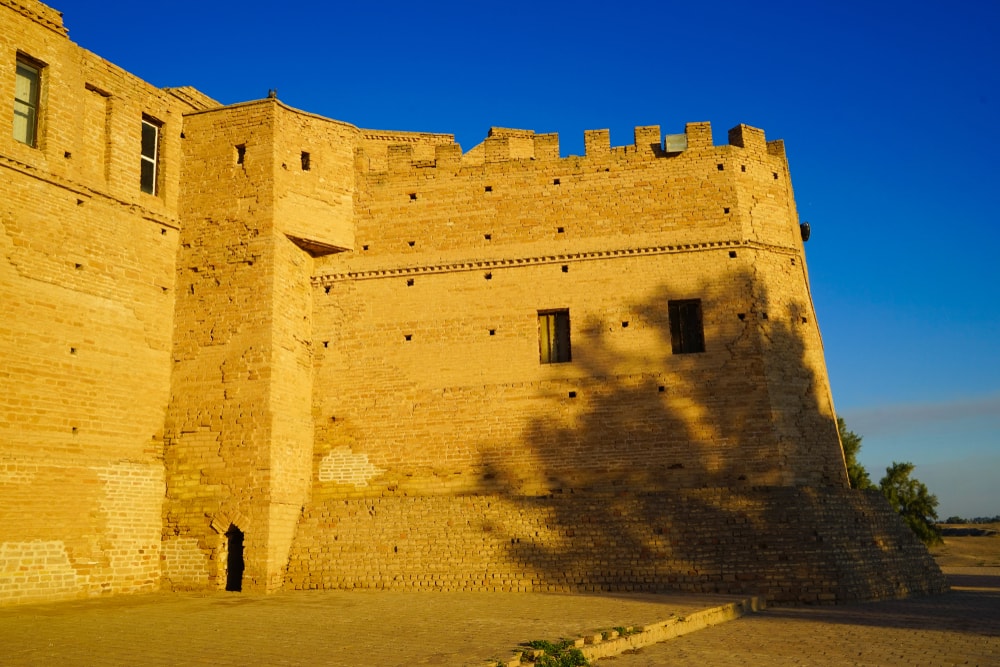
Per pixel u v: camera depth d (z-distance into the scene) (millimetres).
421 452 27969
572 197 29719
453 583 23766
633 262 28906
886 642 15852
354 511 26172
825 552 23438
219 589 24703
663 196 29453
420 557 24562
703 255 28797
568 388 27969
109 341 25234
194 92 31469
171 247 27875
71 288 24359
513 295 29016
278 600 21625
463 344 28719
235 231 27656
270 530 24797
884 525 26062
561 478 27281
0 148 23016
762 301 28297
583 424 27625
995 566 50281
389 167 30547
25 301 23031
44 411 23078
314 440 28422
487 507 25625
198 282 27562
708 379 27531
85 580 23234
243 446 25656
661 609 18562
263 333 26484
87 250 25031
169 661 12781
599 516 24906
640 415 27469
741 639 16250
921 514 59094
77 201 24953
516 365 28359
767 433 26828
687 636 16672
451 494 27484
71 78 25375
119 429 25125
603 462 27250
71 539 23141
